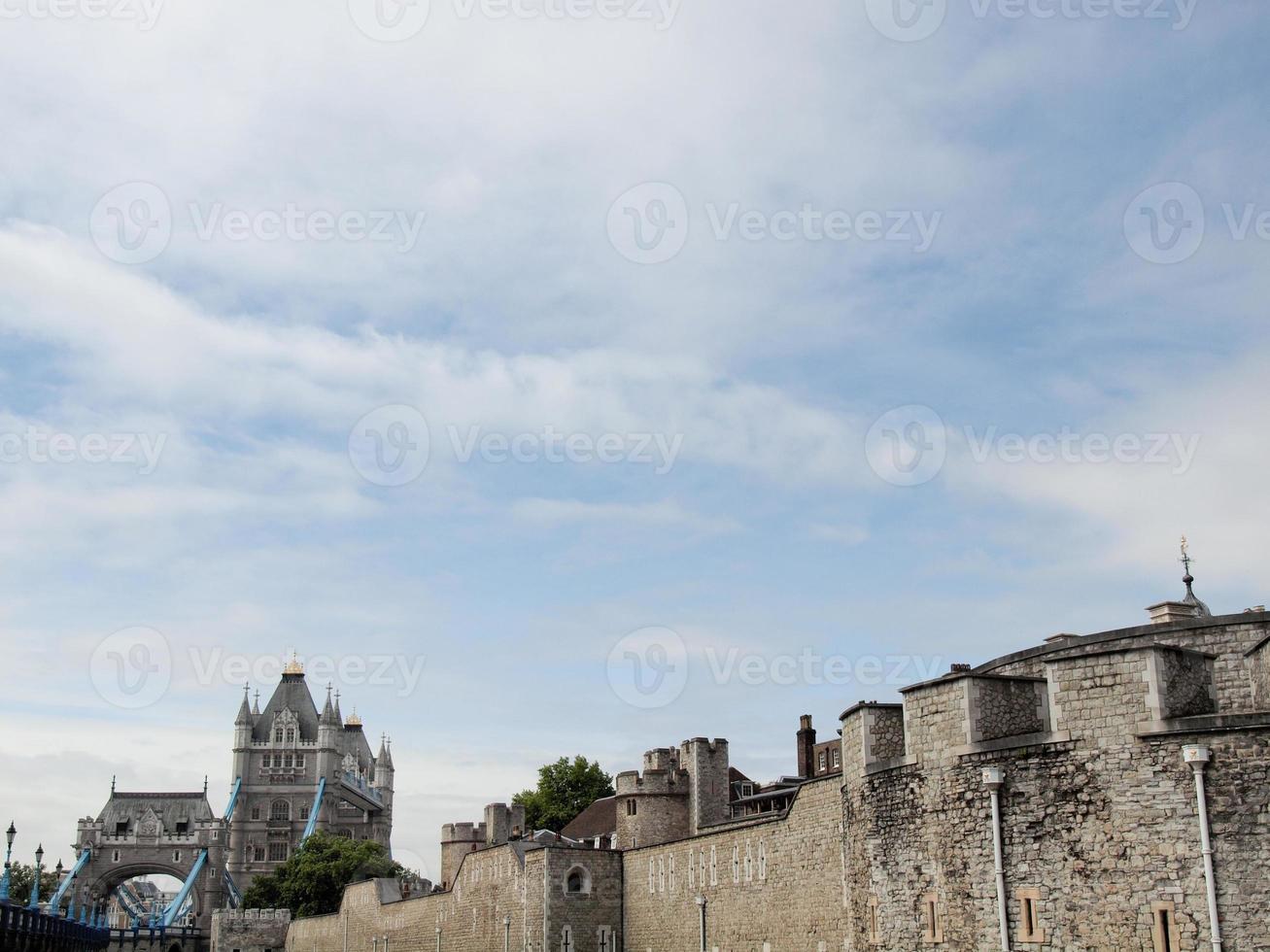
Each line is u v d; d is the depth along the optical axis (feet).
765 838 182.70
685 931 212.02
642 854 236.84
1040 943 85.87
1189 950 78.43
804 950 167.12
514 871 262.67
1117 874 82.48
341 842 541.75
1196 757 79.61
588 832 326.24
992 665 109.50
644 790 274.98
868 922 104.06
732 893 193.57
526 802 447.42
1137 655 84.12
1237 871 77.46
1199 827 79.25
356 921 394.93
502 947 264.52
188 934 566.77
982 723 93.61
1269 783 77.25
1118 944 81.76
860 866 106.63
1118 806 83.10
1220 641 91.91
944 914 93.40
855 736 109.50
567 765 453.58
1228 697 90.53
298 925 470.80
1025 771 88.79
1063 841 85.71
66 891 649.20
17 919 219.00
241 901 605.73
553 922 240.94
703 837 207.72
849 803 110.52
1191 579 144.25
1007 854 88.99
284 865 533.55
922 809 96.84
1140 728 82.99
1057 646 102.22
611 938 242.78
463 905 295.28
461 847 366.02
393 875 522.88
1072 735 86.33
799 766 284.61
